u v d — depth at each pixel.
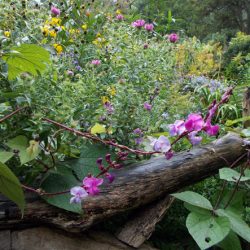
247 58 6.88
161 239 2.10
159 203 1.90
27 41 2.04
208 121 1.44
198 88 4.20
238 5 15.41
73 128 1.62
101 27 3.36
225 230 1.66
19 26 2.22
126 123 2.01
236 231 1.73
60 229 1.76
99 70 2.50
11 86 1.64
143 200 1.83
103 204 1.72
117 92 2.12
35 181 1.71
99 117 1.92
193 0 14.89
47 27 2.39
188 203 1.81
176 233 2.15
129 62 2.56
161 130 2.42
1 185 1.47
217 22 15.62
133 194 1.79
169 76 3.01
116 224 1.92
